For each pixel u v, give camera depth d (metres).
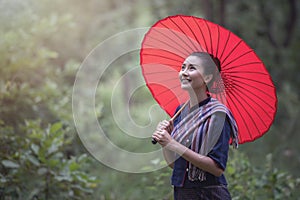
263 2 21.67
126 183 11.16
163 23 6.38
